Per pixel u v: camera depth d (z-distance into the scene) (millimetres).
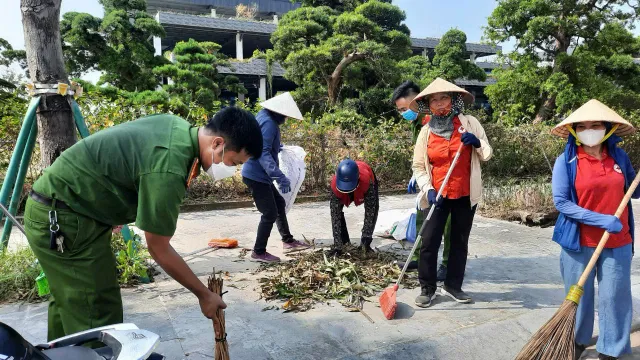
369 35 17797
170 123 2162
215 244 5262
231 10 38781
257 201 4570
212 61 17422
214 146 2074
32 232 2182
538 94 16391
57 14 3930
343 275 4039
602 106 2643
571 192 2738
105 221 2215
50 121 3955
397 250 5031
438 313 3475
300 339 3059
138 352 1685
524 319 3361
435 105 3484
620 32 15852
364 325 3268
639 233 5809
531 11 15508
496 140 10266
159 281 4113
